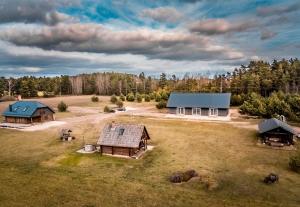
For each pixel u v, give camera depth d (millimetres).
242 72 154000
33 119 67688
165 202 24156
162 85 172875
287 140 45750
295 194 27047
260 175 32438
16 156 40281
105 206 22984
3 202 23078
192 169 33531
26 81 162875
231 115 77562
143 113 84250
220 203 24188
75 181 29422
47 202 23406
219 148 44406
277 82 115750
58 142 48562
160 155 41062
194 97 80062
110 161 38281
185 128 60156
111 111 87812
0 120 72438
